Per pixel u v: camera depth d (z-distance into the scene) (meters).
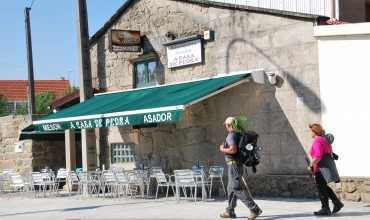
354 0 17.02
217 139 16.94
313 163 11.96
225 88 15.56
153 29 19.31
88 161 20.09
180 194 18.22
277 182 15.48
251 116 16.08
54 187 21.05
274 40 15.62
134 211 14.34
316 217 11.85
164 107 15.09
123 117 16.30
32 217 14.28
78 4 20.20
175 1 18.52
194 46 17.75
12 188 21.78
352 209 12.80
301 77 15.02
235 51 16.64
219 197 16.47
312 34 14.78
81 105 19.69
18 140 23.20
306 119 14.90
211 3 17.25
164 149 18.66
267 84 15.72
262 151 15.84
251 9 16.11
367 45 14.00
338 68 14.38
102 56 21.31
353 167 14.15
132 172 17.41
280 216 12.20
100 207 15.61
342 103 14.31
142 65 19.92
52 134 23.09
